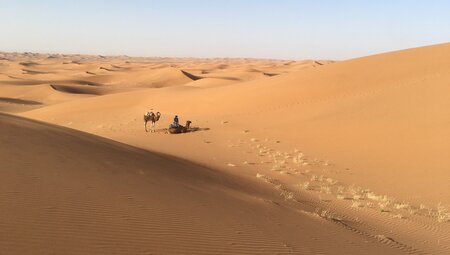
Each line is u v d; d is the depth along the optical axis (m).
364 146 26.77
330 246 9.42
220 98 51.41
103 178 10.59
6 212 6.76
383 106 33.88
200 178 15.12
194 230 8.05
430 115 29.66
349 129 30.55
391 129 28.73
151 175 12.70
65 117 53.00
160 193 10.40
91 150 14.35
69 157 12.23
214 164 21.95
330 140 29.06
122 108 56.41
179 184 12.38
